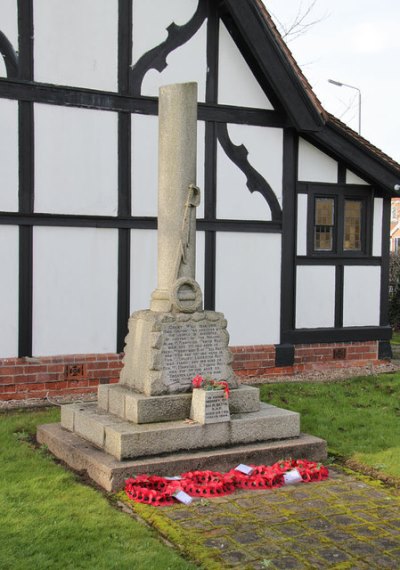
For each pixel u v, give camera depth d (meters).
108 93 9.19
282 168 10.55
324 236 11.20
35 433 7.00
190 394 6.14
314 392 9.23
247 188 10.30
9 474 5.62
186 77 9.74
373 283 11.57
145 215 9.48
